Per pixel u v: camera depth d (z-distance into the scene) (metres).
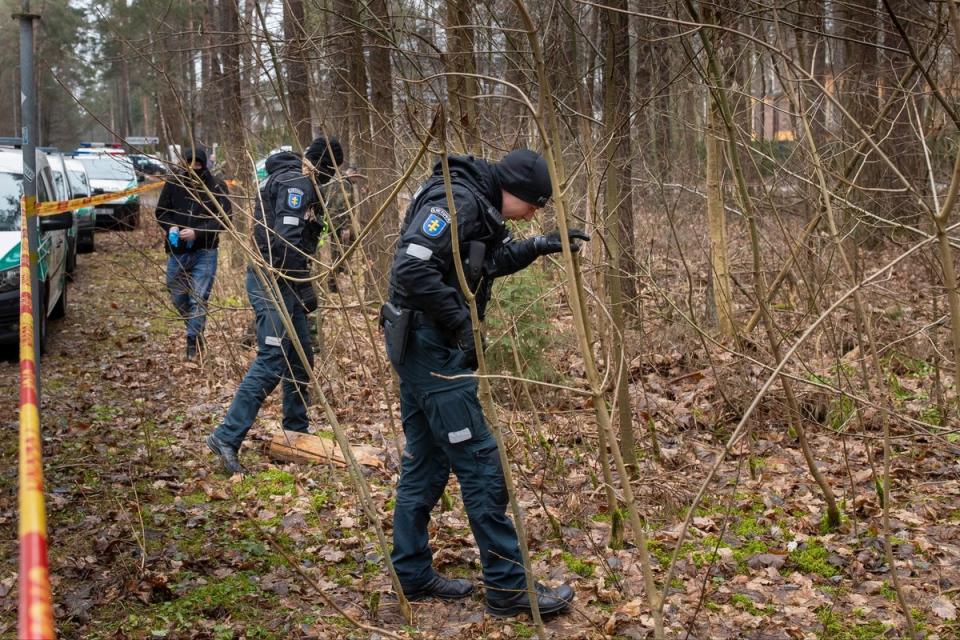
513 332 5.24
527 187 3.54
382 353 7.51
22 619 0.94
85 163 20.44
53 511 4.99
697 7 4.83
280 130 6.42
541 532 4.62
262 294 5.46
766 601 3.95
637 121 6.38
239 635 3.70
